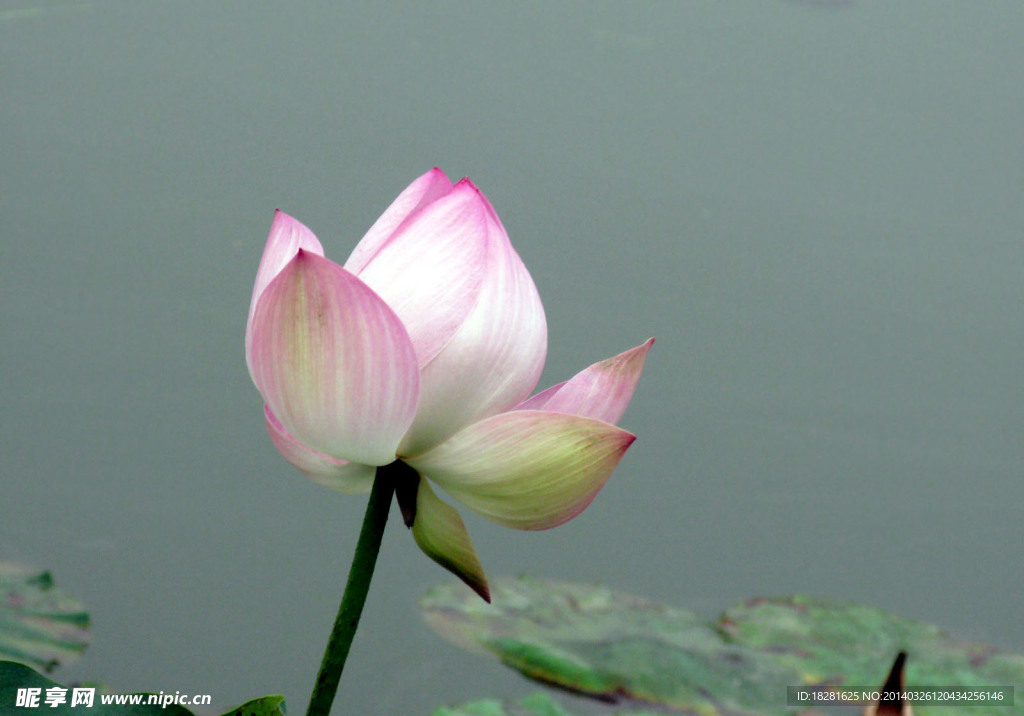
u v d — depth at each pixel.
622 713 3.29
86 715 2.67
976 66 9.25
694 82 8.40
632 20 9.44
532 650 3.57
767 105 8.21
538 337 2.66
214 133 6.53
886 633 3.99
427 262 2.64
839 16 10.02
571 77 8.16
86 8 7.76
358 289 2.60
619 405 2.71
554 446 2.64
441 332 2.63
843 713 3.39
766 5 10.12
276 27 8.08
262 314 2.62
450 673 3.46
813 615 4.04
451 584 3.97
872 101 8.48
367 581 2.64
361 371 2.61
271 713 2.69
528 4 9.41
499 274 2.64
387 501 2.65
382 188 6.15
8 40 7.17
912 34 9.78
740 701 3.44
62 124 6.37
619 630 3.79
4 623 3.12
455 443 2.64
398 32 8.41
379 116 7.04
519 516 2.66
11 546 3.68
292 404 2.63
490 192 6.47
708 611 4.05
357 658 3.53
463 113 7.30
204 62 7.34
